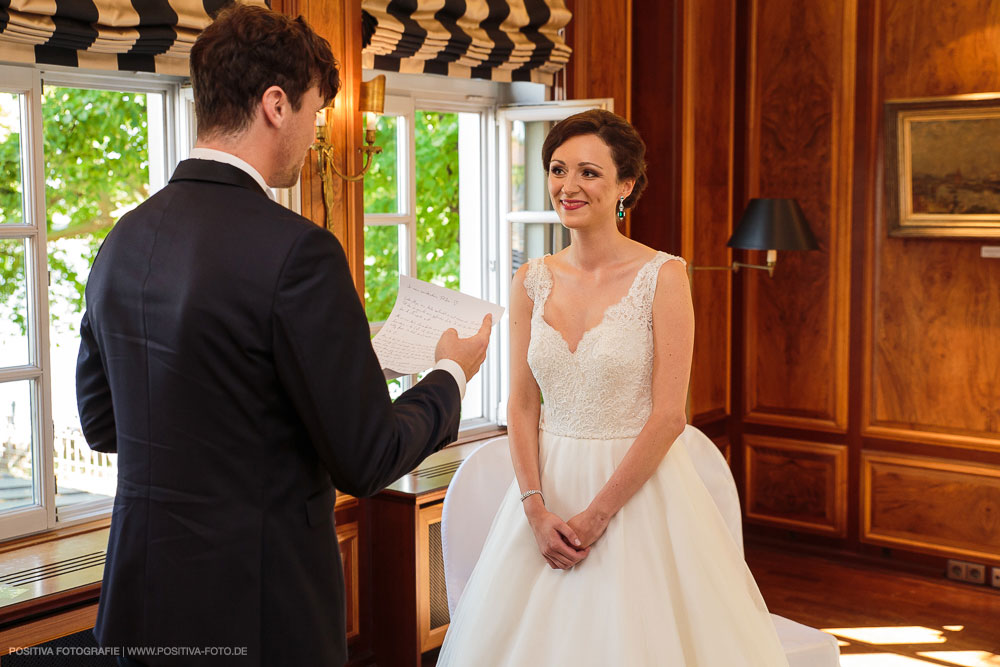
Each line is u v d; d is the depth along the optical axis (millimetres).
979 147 4277
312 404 1272
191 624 1283
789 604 4312
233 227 1296
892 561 4770
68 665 2455
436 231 4367
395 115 3959
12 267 2885
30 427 2961
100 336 1371
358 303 1325
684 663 1862
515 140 4332
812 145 4859
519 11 4023
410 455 1354
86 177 3227
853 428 4859
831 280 4859
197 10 2900
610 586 1904
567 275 2137
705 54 4746
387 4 3545
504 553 2076
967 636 3959
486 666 1987
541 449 2154
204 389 1272
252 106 1349
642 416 2049
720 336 5062
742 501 5211
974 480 4539
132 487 1323
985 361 4484
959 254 4504
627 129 2025
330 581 1398
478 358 1590
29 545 2898
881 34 4617
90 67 2777
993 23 4328
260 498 1312
